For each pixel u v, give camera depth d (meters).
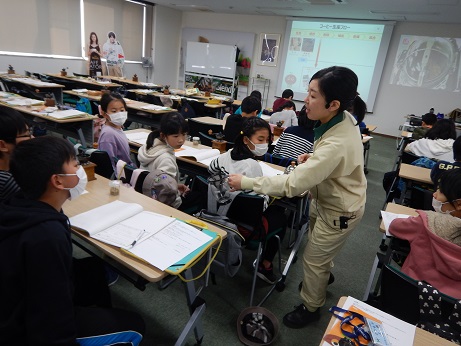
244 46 9.52
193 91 6.41
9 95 4.09
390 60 7.78
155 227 1.21
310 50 8.55
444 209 1.39
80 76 7.05
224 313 1.79
